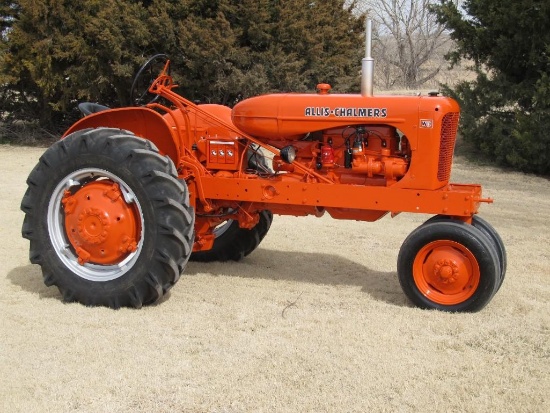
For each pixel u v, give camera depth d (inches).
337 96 180.7
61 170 173.8
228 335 153.7
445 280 169.6
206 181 187.5
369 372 134.0
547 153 431.8
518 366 138.3
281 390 126.3
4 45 516.4
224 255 221.1
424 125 171.0
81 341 148.6
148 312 168.9
